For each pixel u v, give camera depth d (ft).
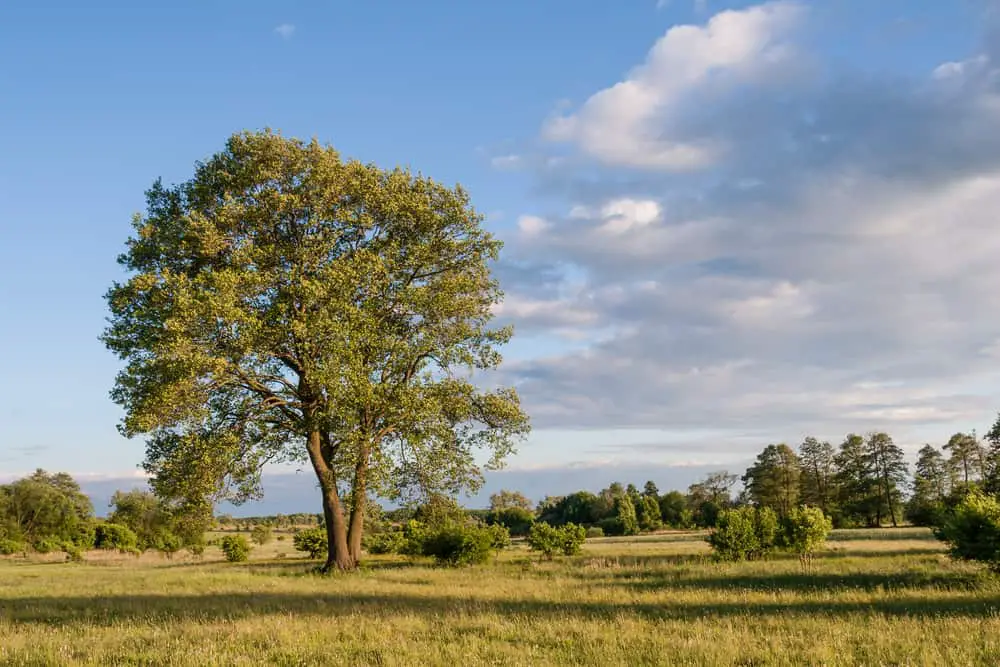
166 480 88.89
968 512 70.79
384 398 87.66
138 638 38.83
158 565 154.61
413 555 134.00
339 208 92.07
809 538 114.01
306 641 37.32
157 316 84.28
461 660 32.40
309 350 85.76
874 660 30.99
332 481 95.45
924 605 49.34
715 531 111.14
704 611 47.91
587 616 46.11
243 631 40.19
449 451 95.61
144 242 90.02
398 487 97.91
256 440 90.43
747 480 332.19
